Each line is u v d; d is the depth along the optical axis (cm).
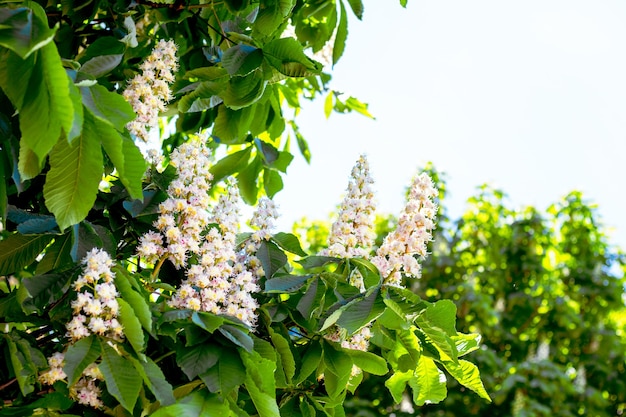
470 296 696
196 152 203
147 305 179
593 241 803
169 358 199
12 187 207
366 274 206
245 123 239
